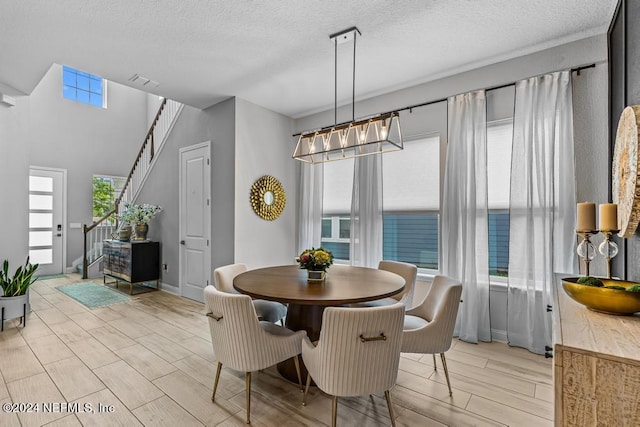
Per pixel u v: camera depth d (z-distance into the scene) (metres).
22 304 3.40
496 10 2.36
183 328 3.39
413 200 3.69
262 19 2.48
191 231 4.63
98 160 7.15
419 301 3.58
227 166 4.14
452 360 2.68
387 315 1.56
